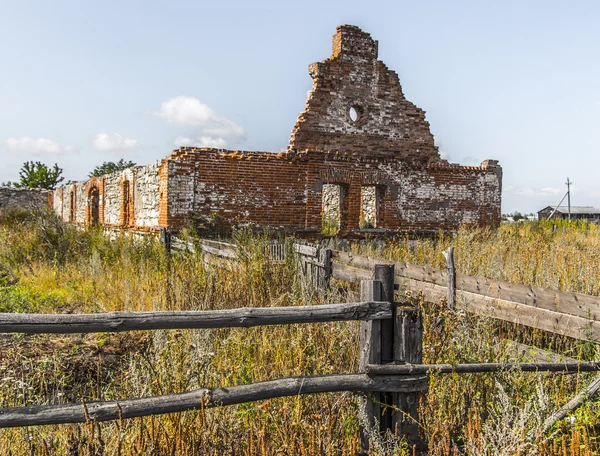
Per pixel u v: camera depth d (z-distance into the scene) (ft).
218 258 34.83
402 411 13.38
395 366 13.32
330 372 15.93
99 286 32.65
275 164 52.24
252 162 51.24
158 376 15.03
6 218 87.30
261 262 29.19
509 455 12.00
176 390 14.49
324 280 29.43
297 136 55.16
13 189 123.65
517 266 30.09
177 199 48.47
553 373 16.25
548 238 58.44
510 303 20.76
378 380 13.25
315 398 14.60
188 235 43.45
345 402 14.40
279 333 18.51
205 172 49.52
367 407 13.53
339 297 25.67
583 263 30.12
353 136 57.77
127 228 61.52
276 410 13.94
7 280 37.32
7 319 10.62
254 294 25.82
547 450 12.59
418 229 59.67
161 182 49.39
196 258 35.65
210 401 11.79
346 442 13.51
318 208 54.24
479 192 63.46
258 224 51.44
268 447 12.47
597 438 13.94
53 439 13.24
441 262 35.55
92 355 20.90
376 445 13.00
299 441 12.58
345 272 28.40
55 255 44.42
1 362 19.11
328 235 54.49
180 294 26.27
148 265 37.68
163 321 11.62
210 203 49.78
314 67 56.39
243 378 15.74
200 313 11.94
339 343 17.69
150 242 45.11
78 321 11.04
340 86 57.31
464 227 55.98
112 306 27.86
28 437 12.76
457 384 15.52
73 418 10.96
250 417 13.97
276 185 52.31
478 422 13.19
